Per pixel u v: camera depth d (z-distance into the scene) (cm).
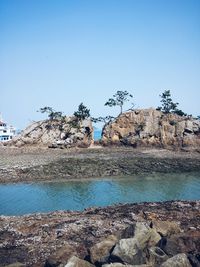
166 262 2170
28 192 6850
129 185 7544
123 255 2316
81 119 13400
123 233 2781
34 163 9244
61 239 3238
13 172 8369
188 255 2270
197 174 9006
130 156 10581
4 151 11612
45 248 3042
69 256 2623
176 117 13500
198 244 2595
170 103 14438
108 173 8700
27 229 3631
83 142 12631
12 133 16525
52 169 8712
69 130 13100
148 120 13362
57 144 12312
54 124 13462
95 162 9512
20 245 3153
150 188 7238
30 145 12744
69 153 11325
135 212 4084
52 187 7306
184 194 6675
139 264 2292
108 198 6350
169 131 12950
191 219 3741
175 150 12362
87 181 7950
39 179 8050
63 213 4334
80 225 3584
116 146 13025
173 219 3753
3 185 7494
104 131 13450
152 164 9638
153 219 3762
